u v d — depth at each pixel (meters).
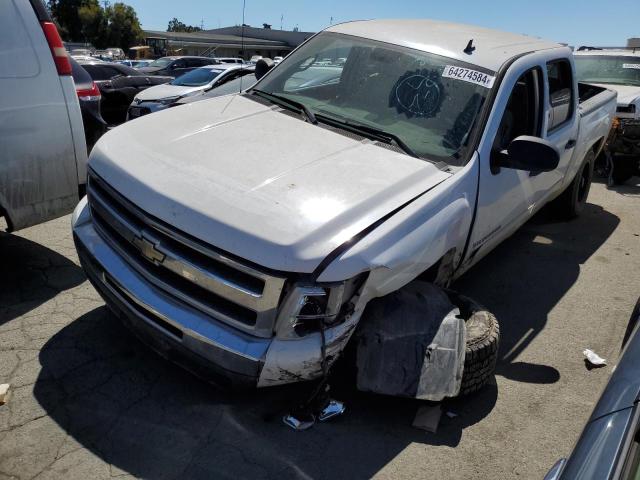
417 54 4.00
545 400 3.40
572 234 6.27
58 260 4.46
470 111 3.67
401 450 2.87
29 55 3.76
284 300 2.55
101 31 73.00
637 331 2.14
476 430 3.08
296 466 2.71
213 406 3.03
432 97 3.76
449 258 3.46
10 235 4.83
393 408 3.15
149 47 65.44
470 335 3.16
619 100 8.41
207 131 3.41
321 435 2.91
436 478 2.73
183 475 2.59
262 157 3.11
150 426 2.85
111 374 3.19
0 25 3.63
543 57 4.39
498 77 3.81
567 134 4.99
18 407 2.88
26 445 2.66
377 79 3.95
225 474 2.62
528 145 3.48
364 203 2.83
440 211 3.12
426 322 3.03
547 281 5.05
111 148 3.25
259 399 3.11
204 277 2.64
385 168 3.17
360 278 2.70
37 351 3.32
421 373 2.90
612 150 8.10
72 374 3.15
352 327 2.76
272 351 2.59
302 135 3.45
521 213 4.54
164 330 2.79
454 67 3.86
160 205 2.76
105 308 3.82
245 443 2.81
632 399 1.74
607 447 1.62
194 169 2.94
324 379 2.83
